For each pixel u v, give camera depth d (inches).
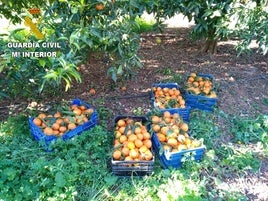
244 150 117.7
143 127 113.6
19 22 136.7
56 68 93.6
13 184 97.0
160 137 110.8
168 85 145.8
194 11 156.8
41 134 111.4
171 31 221.5
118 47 113.1
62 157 108.0
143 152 103.2
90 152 111.3
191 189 97.1
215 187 103.5
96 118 122.4
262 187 105.7
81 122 116.6
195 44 200.4
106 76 159.5
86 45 113.1
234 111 140.6
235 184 106.1
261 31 143.3
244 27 145.9
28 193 93.6
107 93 147.1
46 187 96.8
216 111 138.3
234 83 160.4
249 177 109.0
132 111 136.3
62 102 132.1
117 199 95.8
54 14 112.4
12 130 118.6
